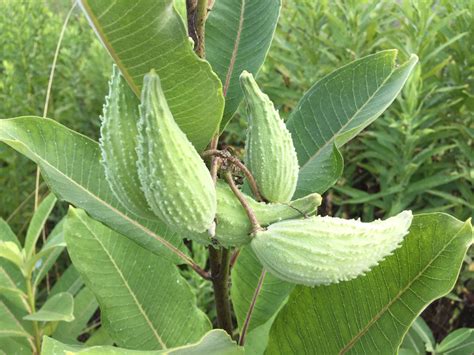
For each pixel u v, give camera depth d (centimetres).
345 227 22
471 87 65
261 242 23
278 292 37
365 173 72
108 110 22
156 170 20
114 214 33
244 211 23
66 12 104
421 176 64
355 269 22
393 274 28
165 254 33
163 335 35
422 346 54
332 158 32
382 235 22
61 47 83
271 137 24
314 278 22
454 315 65
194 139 24
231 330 34
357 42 66
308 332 32
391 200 62
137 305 35
